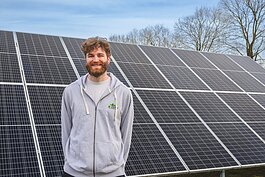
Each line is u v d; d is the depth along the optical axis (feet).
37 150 25.40
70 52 41.16
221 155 30.96
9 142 25.35
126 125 13.88
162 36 181.68
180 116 35.17
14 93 30.48
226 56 57.88
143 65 43.88
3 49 37.19
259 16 131.34
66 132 13.85
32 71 34.65
